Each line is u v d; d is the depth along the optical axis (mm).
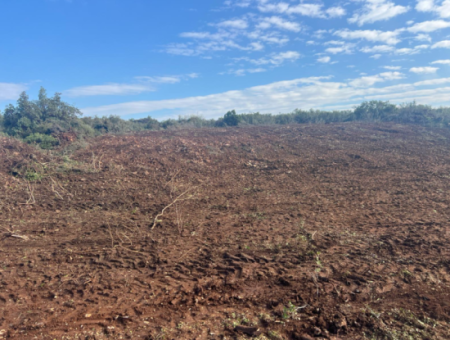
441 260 4496
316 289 3865
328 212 7133
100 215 7102
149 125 22656
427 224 6094
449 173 10750
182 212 7293
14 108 16328
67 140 13461
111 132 18688
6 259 4852
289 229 6031
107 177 10047
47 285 4078
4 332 3150
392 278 4059
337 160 13023
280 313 3439
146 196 8570
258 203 8008
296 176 10938
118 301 3715
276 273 4309
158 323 3311
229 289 3959
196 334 3111
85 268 4570
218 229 6145
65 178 9758
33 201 7816
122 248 5266
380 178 10406
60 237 5801
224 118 25172
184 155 13016
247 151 14328
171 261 4754
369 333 3061
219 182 10211
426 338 2928
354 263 4512
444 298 3580
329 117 26078
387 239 5355
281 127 20859
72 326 3270
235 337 3070
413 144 15781
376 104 25516
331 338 3020
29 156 10695
